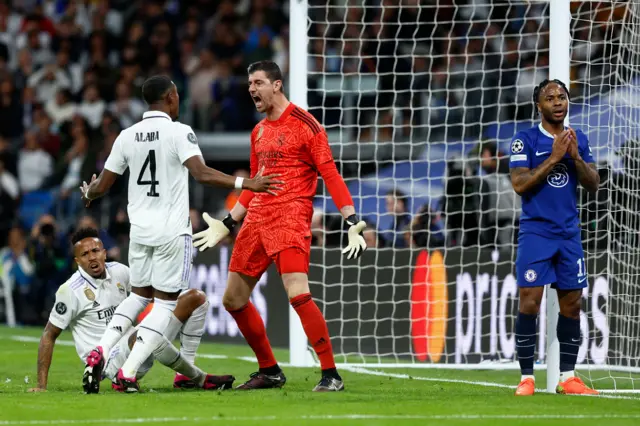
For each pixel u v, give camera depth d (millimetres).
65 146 55469
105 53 61875
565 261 20922
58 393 20297
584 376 26031
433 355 31641
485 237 34875
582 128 25938
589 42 26188
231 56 58938
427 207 35656
